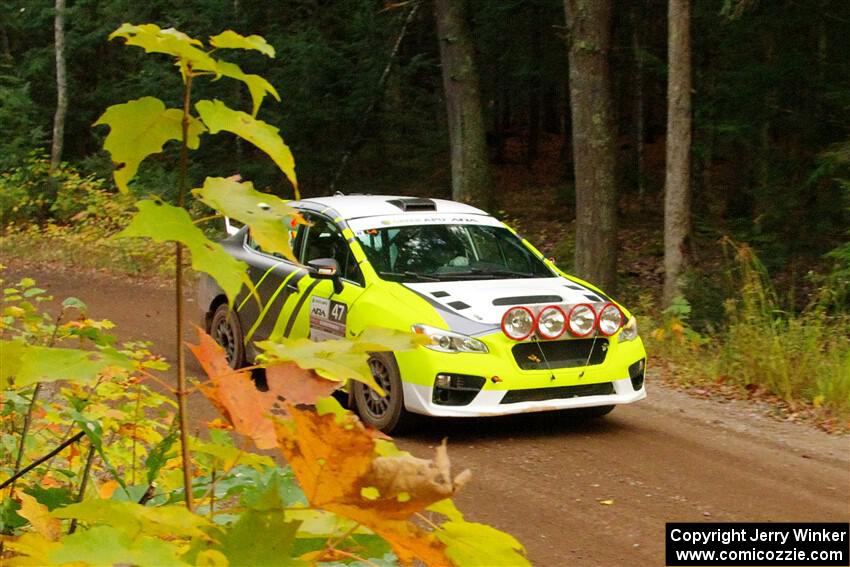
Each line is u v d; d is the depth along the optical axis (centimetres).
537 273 791
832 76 1302
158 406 326
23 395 254
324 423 84
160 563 84
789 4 1313
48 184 2119
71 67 2622
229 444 149
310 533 106
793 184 1293
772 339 871
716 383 875
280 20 2030
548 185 2661
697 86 1606
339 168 2011
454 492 84
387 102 2048
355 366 103
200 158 1870
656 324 1066
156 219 92
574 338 698
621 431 733
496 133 3059
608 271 1245
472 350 675
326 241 789
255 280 838
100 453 139
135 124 97
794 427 750
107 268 1645
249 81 98
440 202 854
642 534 521
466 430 729
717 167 2108
